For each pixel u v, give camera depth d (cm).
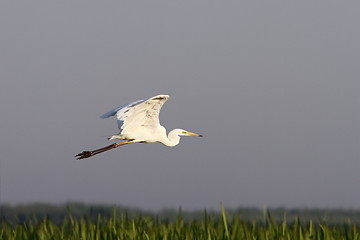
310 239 1686
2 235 1777
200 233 1738
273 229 1780
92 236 1734
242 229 1719
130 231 1741
